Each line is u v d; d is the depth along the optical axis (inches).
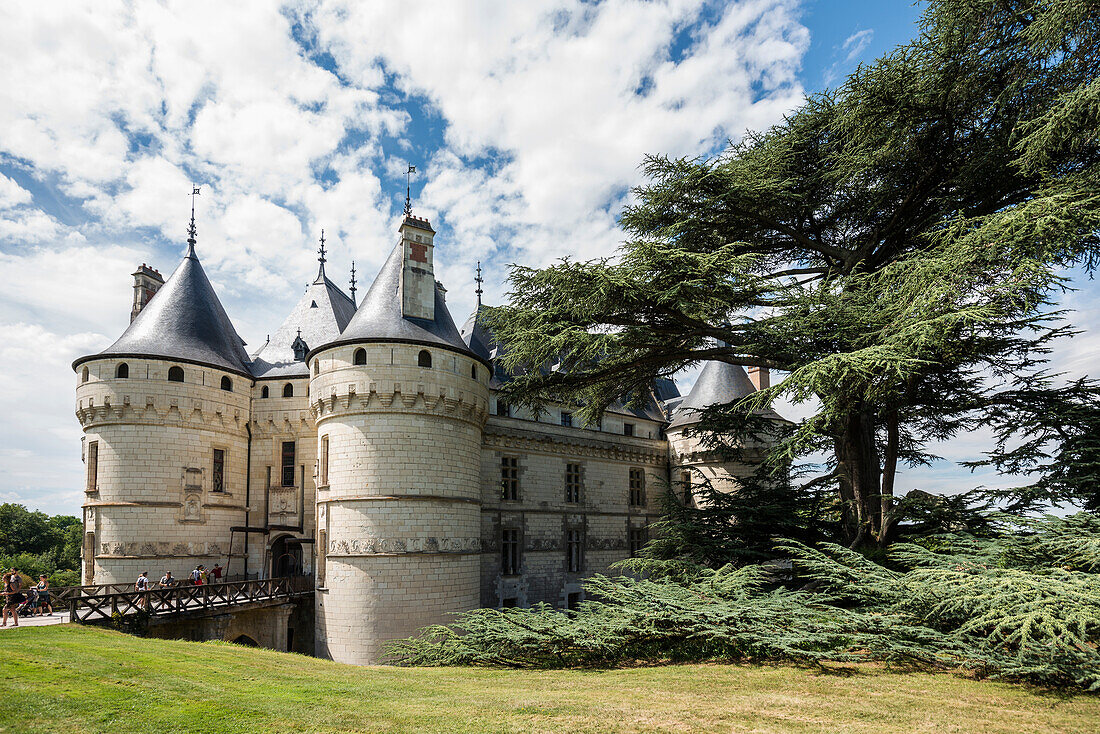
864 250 850.1
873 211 842.2
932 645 505.0
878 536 742.5
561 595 1298.0
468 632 661.3
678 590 640.4
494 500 1220.5
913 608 534.9
